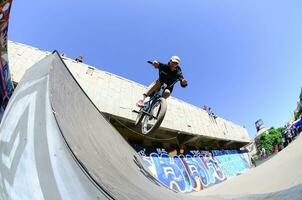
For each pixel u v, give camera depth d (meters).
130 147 7.08
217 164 20.47
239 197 4.71
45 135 2.19
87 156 2.24
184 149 18.64
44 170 1.87
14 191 1.90
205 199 5.00
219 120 24.17
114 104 14.41
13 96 3.84
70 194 1.64
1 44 6.81
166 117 17.44
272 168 6.62
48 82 3.26
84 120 4.09
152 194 3.04
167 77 6.14
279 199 3.55
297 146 7.20
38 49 13.11
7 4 6.29
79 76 13.88
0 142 2.74
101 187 1.63
